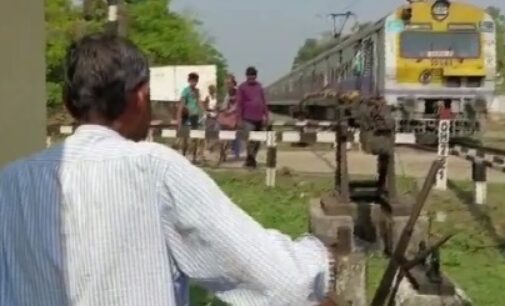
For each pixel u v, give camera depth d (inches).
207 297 231.3
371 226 338.6
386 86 978.7
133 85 90.8
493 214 444.1
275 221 424.2
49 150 89.5
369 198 342.3
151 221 84.6
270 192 529.3
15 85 232.4
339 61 1278.3
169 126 742.5
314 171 655.8
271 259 83.8
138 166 85.2
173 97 1284.4
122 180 85.0
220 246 83.9
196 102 689.6
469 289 295.7
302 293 83.9
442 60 979.3
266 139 617.3
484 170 474.9
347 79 1203.9
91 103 90.0
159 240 84.8
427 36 979.3
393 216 318.0
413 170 663.8
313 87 1526.8
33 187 87.0
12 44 230.8
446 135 525.7
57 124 772.6
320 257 86.5
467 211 453.1
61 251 84.7
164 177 85.1
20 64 235.1
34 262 85.5
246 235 84.3
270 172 557.3
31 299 85.7
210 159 706.2
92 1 895.1
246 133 641.0
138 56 91.7
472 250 360.2
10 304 86.4
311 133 619.5
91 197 84.9
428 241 261.4
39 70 243.9
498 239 380.2
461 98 979.3
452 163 716.0
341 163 333.4
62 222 85.0
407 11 975.0
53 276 84.8
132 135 92.3
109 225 84.3
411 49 977.5
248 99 647.8
